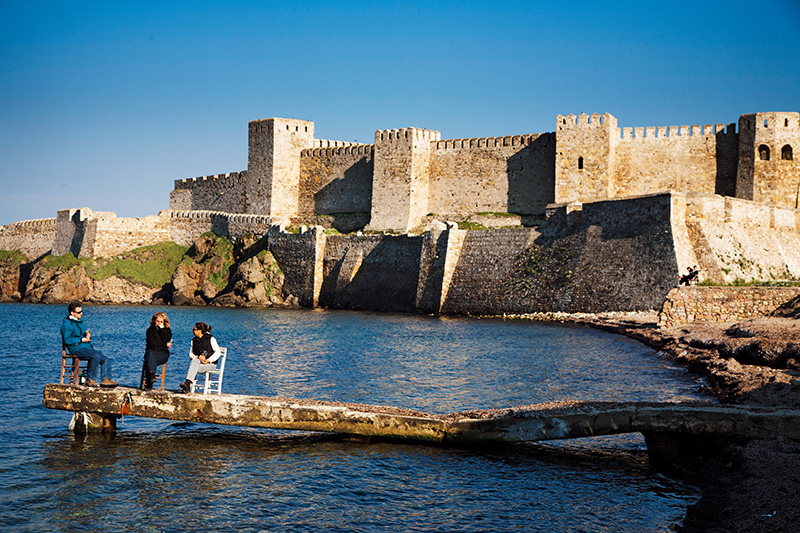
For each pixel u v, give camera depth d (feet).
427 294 229.25
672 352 114.21
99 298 317.83
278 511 49.19
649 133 245.45
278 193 333.42
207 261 316.60
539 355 123.34
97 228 331.77
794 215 203.21
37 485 53.88
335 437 66.33
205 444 64.39
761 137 221.25
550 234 205.77
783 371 80.28
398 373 106.83
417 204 290.35
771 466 49.21
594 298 185.88
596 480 54.44
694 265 173.78
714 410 56.18
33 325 208.33
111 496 51.85
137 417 73.51
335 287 265.13
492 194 278.87
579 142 249.34
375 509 49.39
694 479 53.47
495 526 46.29
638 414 57.52
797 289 128.88
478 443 62.03
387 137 294.25
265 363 119.34
